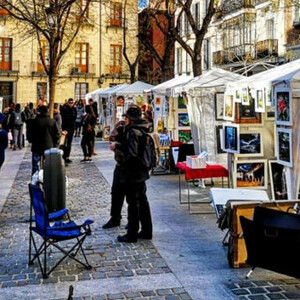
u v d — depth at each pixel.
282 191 8.20
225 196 6.44
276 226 4.44
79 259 5.52
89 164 14.30
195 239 6.35
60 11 12.49
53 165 7.38
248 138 8.37
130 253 5.75
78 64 38.03
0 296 4.46
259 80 7.09
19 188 10.31
